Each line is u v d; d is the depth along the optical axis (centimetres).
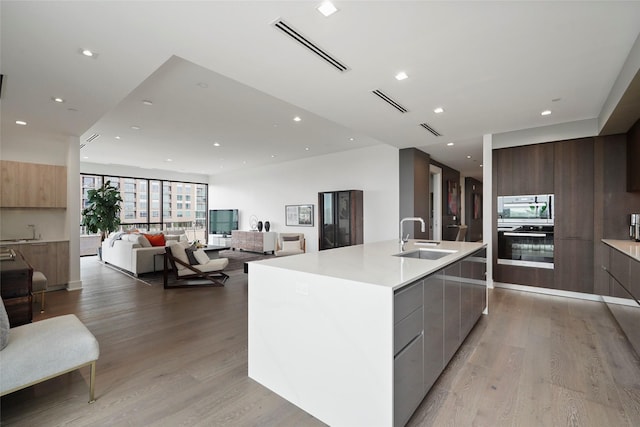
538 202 450
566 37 221
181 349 269
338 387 171
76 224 494
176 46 229
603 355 255
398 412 158
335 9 189
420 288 184
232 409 187
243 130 560
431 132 481
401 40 225
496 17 199
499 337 293
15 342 183
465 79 290
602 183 404
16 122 412
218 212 1126
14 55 238
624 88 260
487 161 490
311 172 829
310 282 185
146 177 1012
